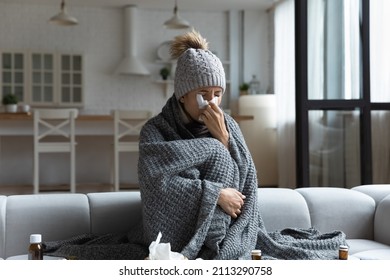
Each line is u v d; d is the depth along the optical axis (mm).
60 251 1885
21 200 2102
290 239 2023
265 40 8562
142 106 8445
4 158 7863
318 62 3832
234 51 8562
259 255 1426
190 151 1773
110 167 7977
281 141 7309
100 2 7980
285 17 7141
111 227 2135
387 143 4078
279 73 7379
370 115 3863
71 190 6199
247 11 8523
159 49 8406
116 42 8344
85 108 8281
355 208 2385
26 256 1933
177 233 1725
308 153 3779
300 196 2375
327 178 3875
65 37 8172
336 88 3867
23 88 7910
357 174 3891
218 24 8633
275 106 7660
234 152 1878
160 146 1787
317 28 3822
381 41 4133
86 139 8094
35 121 6043
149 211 1738
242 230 1794
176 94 1927
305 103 3781
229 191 1772
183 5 8188
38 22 8086
